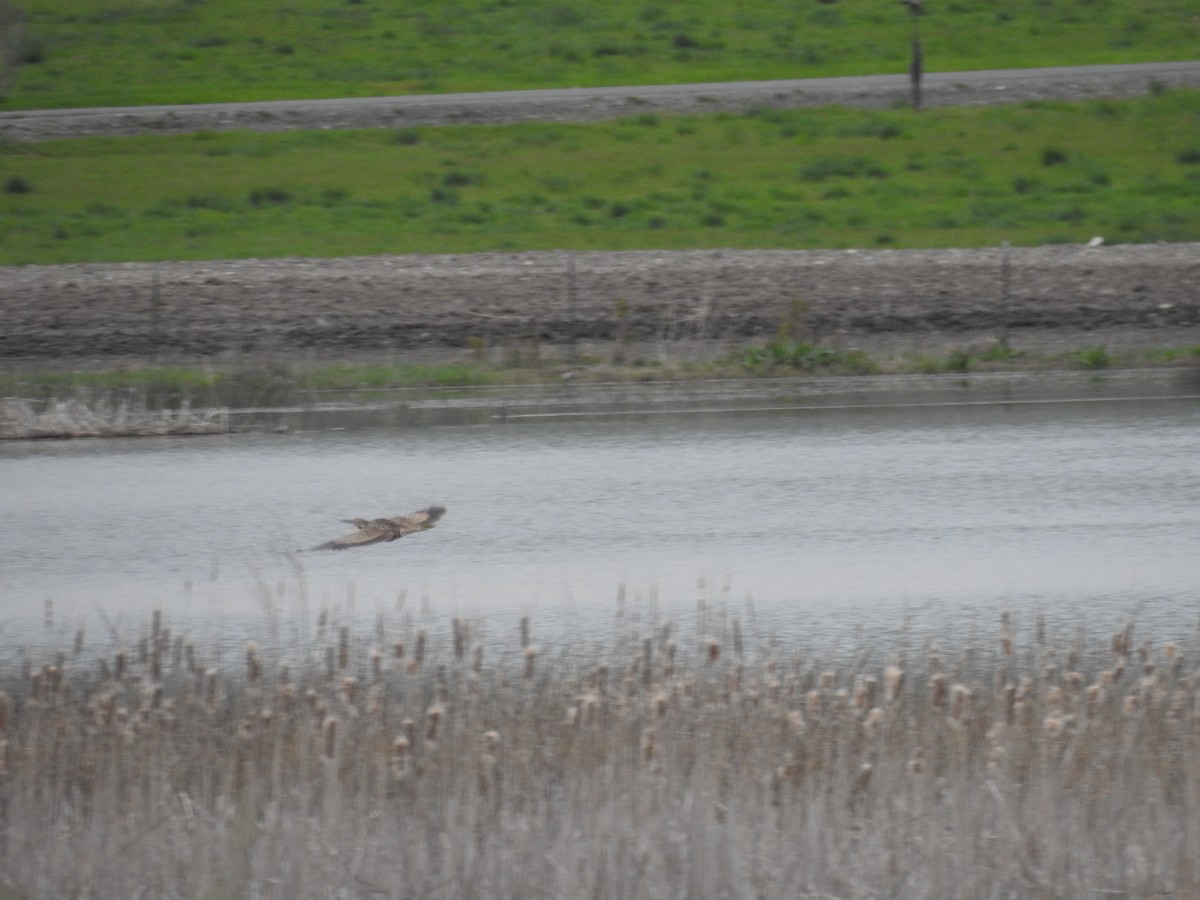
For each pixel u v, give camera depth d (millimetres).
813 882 21359
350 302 87750
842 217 111750
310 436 62531
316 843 22156
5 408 67188
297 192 125438
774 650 32156
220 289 90812
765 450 57656
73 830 22906
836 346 77438
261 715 26047
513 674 32125
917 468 54094
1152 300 83750
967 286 86562
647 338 81125
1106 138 132125
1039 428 60594
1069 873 21766
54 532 47750
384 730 25281
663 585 40438
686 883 21344
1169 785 24281
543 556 43750
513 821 22891
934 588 39750
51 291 91625
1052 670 27641
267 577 42250
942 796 23562
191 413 67312
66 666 34281
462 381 73688
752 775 24062
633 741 25578
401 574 42250
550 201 119875
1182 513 47500
